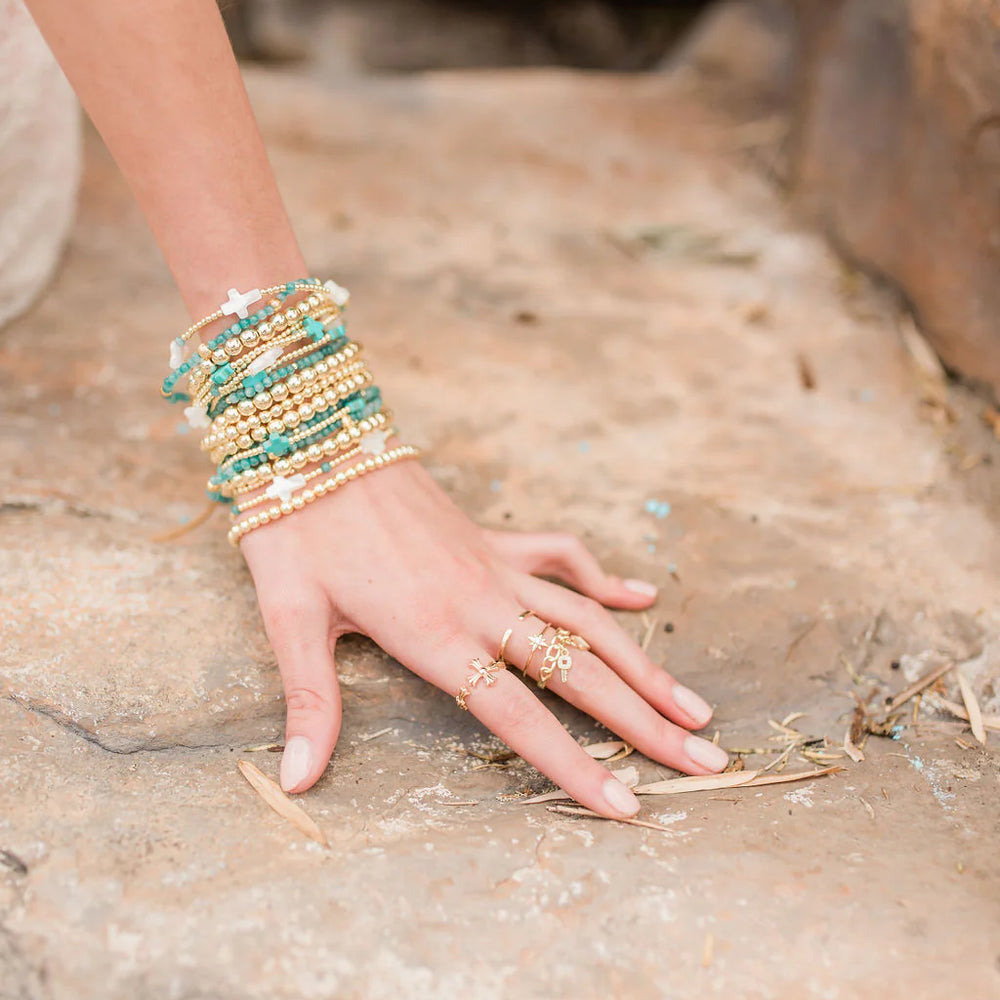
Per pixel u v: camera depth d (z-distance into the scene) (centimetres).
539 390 97
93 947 69
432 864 72
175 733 77
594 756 77
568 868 72
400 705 79
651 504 88
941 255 96
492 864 72
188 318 101
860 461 92
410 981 69
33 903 70
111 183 116
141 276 104
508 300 106
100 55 73
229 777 76
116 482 88
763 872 72
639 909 71
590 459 92
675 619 83
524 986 69
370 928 70
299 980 69
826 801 75
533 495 89
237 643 80
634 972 69
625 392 97
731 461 92
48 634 79
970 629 82
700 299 106
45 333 98
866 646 82
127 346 98
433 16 228
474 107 145
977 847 73
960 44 94
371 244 111
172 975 68
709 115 145
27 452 89
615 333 103
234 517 79
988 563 85
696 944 70
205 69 74
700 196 125
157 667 79
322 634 77
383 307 104
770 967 69
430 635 76
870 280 106
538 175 129
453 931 70
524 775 77
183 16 73
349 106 142
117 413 92
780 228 116
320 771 74
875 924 70
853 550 86
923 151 98
